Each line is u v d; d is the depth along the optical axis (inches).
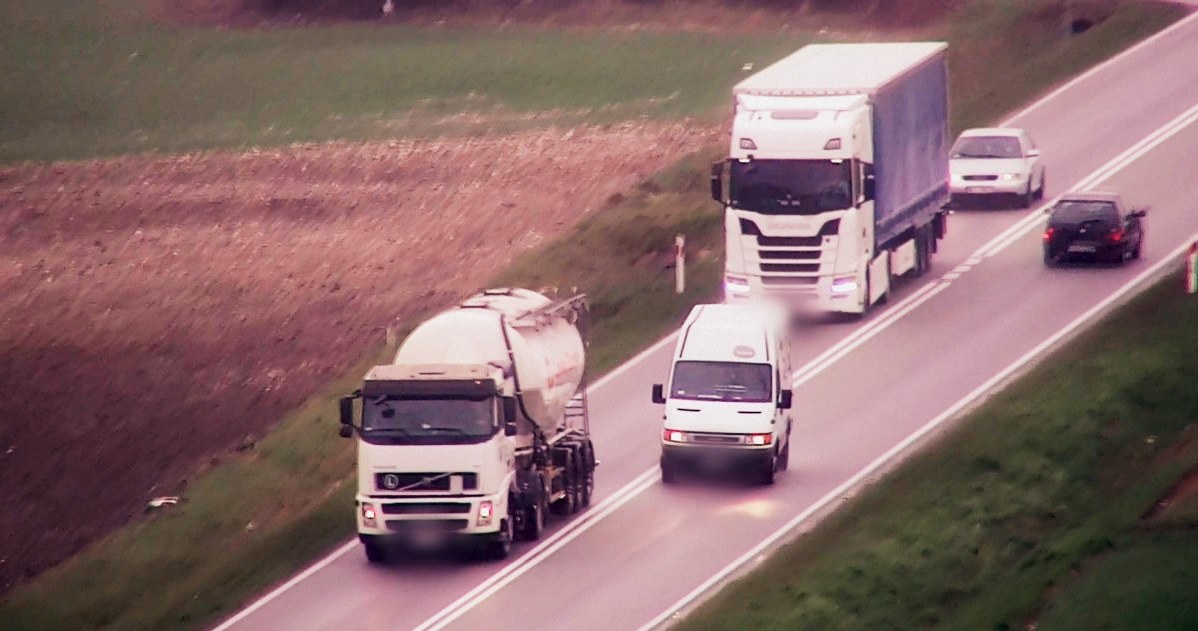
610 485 5354.3
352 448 5979.3
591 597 4473.4
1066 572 4293.8
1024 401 5521.7
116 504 6156.5
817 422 5748.0
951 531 4648.1
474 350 4918.8
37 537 5949.8
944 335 6456.7
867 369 6181.1
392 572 4771.2
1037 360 6058.1
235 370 7303.2
